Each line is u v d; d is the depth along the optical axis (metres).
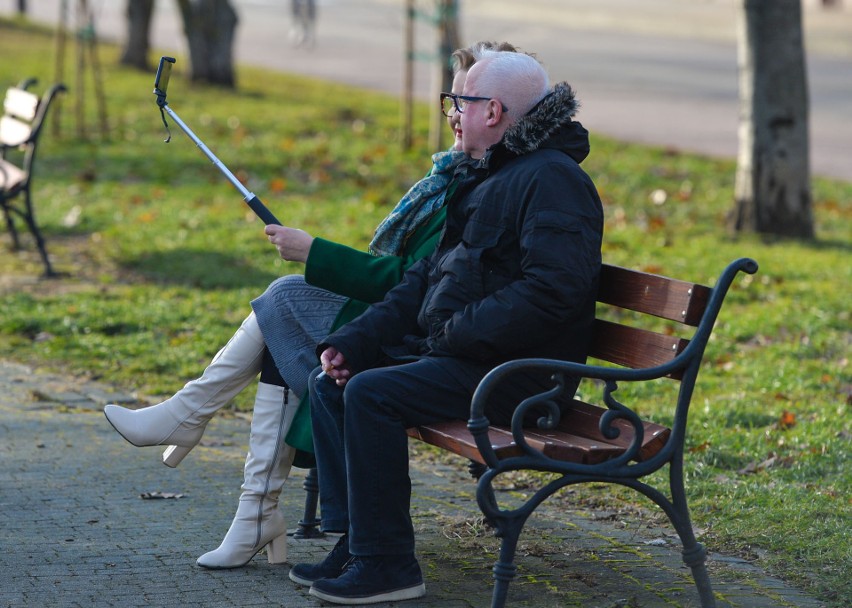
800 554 10.39
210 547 10.42
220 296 21.27
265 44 71.38
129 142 38.22
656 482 12.52
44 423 14.42
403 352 9.60
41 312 19.80
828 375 17.58
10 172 23.67
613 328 9.58
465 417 9.23
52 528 10.80
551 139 9.27
